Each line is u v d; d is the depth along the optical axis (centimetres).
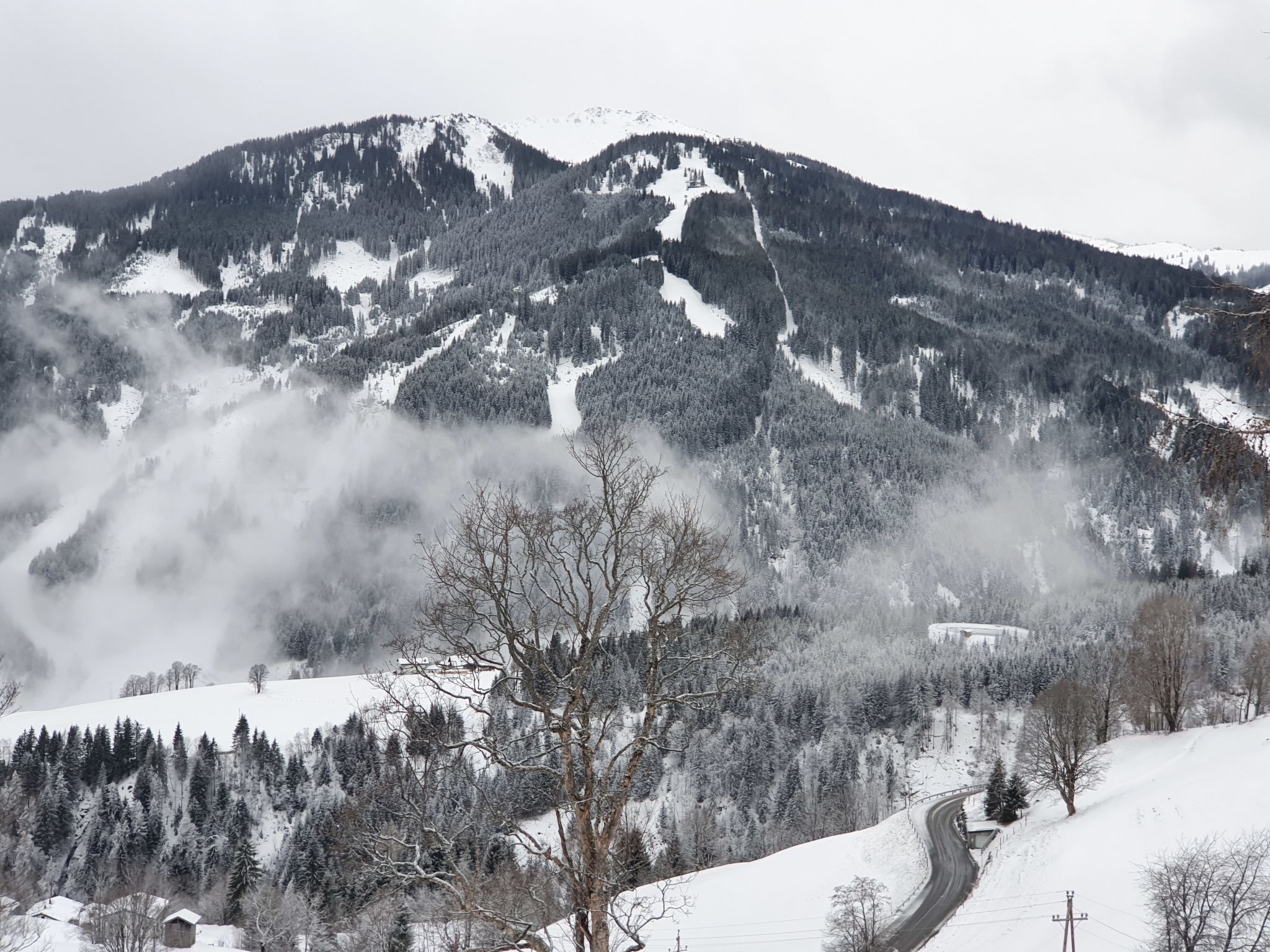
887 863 6606
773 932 5156
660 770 9119
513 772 1438
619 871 1375
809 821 10506
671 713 1460
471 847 1324
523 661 1355
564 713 1348
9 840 4531
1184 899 3009
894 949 4759
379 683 1355
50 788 11031
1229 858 3238
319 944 4944
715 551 1459
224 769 12300
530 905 1357
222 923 8694
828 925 5088
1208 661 11738
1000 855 5812
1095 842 4709
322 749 11544
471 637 1369
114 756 12475
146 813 11319
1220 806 4406
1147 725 8231
